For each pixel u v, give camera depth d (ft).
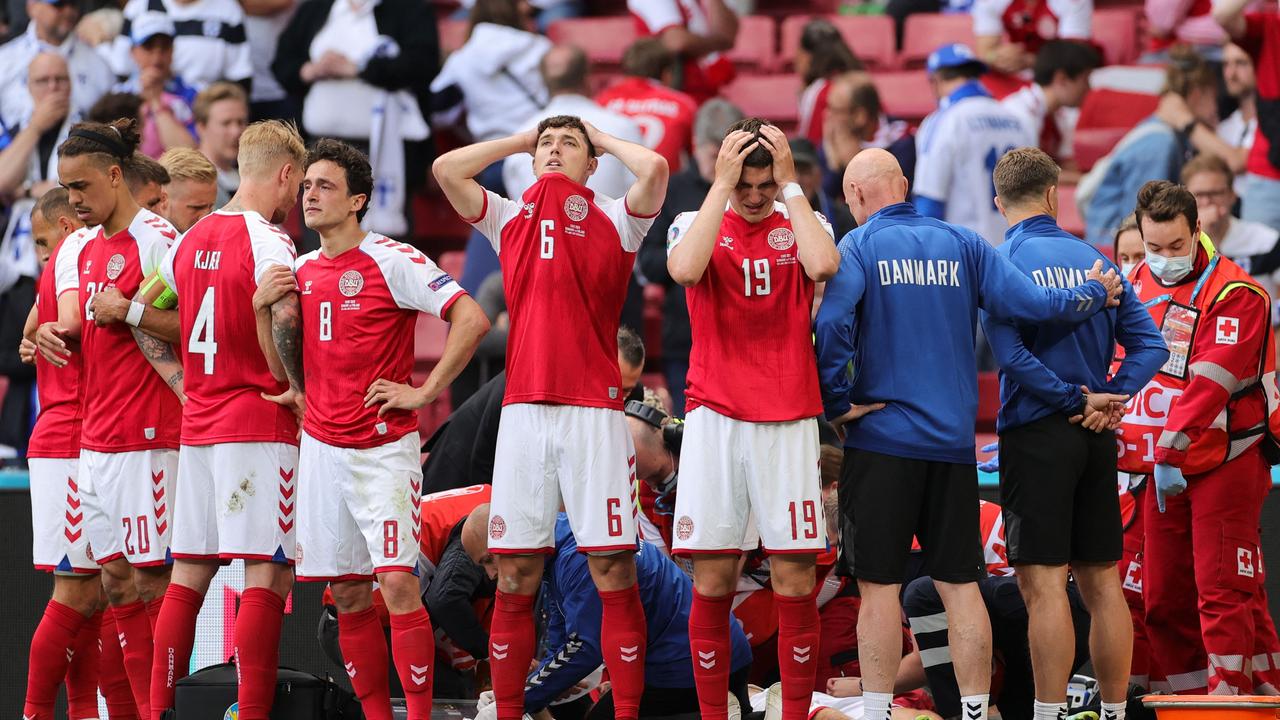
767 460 55.47
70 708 67.51
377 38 107.14
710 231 54.60
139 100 101.50
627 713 56.65
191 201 69.56
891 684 55.77
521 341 56.80
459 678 71.82
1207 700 54.90
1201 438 64.34
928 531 56.75
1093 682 63.57
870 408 56.39
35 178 106.42
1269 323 65.36
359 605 58.08
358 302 57.00
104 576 62.95
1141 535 69.10
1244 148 106.11
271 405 59.00
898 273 56.54
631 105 100.73
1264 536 72.64
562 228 56.65
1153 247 64.75
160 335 61.26
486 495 69.62
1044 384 56.24
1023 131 98.53
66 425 65.26
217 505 58.70
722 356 55.98
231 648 72.08
